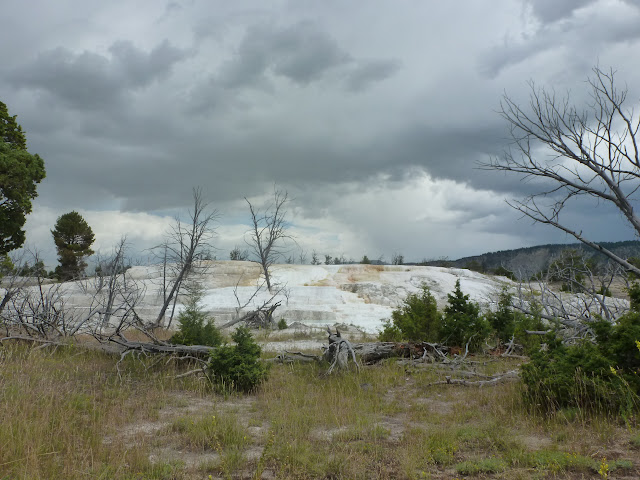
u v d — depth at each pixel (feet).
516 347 54.19
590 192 34.22
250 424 26.04
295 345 64.44
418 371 42.63
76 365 38.83
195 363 42.09
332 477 18.13
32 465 16.92
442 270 173.68
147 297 119.96
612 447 19.72
